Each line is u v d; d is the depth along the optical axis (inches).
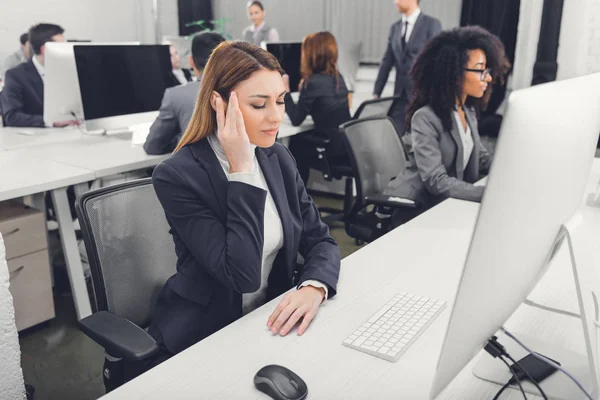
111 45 110.3
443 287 50.1
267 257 53.7
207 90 47.4
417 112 87.0
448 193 82.3
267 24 236.2
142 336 44.9
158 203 57.1
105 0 252.8
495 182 25.8
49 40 133.5
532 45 165.2
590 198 69.1
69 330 95.8
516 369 36.6
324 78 133.9
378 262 55.8
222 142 46.4
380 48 209.8
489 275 28.2
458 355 29.9
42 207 113.0
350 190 141.3
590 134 32.2
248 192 46.2
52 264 112.0
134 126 117.6
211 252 46.6
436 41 85.2
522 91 26.1
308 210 57.3
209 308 49.3
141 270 55.1
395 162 96.4
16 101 132.6
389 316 44.1
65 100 117.3
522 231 28.9
